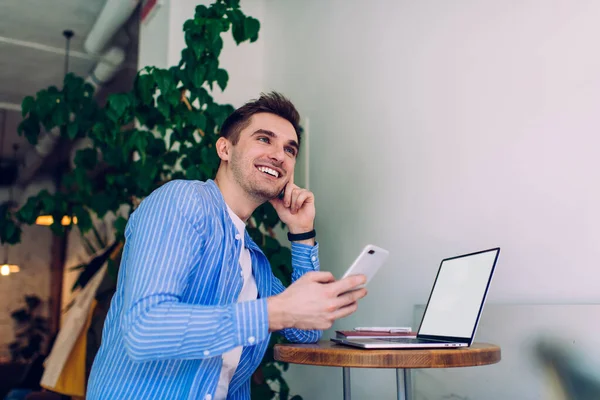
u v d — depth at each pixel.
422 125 1.81
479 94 1.62
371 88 2.07
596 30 1.32
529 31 1.49
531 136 1.45
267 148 1.29
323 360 1.00
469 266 1.24
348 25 2.24
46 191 2.28
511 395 1.35
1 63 4.05
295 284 0.93
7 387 4.68
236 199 1.30
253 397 2.03
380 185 1.96
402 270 1.81
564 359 1.25
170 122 2.10
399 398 1.15
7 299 5.79
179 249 0.94
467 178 1.62
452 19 1.75
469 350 0.99
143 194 2.21
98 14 3.33
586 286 1.27
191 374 1.01
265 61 2.84
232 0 2.15
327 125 2.30
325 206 2.25
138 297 0.87
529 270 1.41
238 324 0.86
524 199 1.45
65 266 5.97
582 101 1.33
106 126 2.12
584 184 1.30
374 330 1.38
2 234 2.27
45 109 2.17
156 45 2.83
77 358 2.22
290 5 2.67
